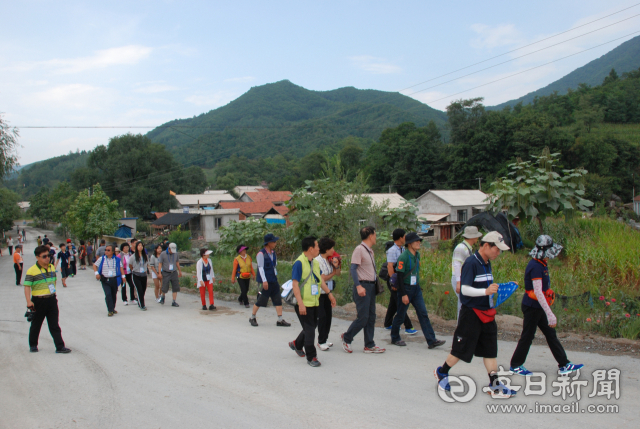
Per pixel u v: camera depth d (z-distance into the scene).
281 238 18.80
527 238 15.57
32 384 5.30
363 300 6.19
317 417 4.14
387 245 7.89
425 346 6.65
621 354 5.76
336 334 7.60
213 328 8.34
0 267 28.08
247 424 4.04
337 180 12.13
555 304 7.72
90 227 33.19
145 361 6.17
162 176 68.88
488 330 4.55
